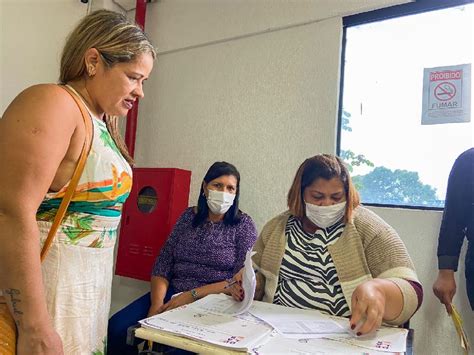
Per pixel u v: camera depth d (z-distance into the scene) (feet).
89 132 2.77
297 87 7.04
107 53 2.89
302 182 4.17
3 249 2.28
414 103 6.14
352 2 6.64
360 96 6.59
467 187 4.94
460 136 5.74
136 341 2.95
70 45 3.01
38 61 8.00
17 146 2.35
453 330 5.41
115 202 2.98
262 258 4.36
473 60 5.76
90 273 2.87
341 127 6.70
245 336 2.77
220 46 7.93
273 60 7.32
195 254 6.44
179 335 2.76
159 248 7.38
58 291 2.67
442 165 5.84
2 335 2.33
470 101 5.72
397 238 3.87
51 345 2.41
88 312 2.87
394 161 6.23
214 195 6.46
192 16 8.32
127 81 2.98
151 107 8.68
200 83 8.12
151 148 8.59
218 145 7.78
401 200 6.13
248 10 7.66
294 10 7.17
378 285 3.20
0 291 2.46
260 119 7.36
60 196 2.67
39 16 8.02
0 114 7.46
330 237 4.02
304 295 3.91
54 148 2.47
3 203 2.30
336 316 3.52
